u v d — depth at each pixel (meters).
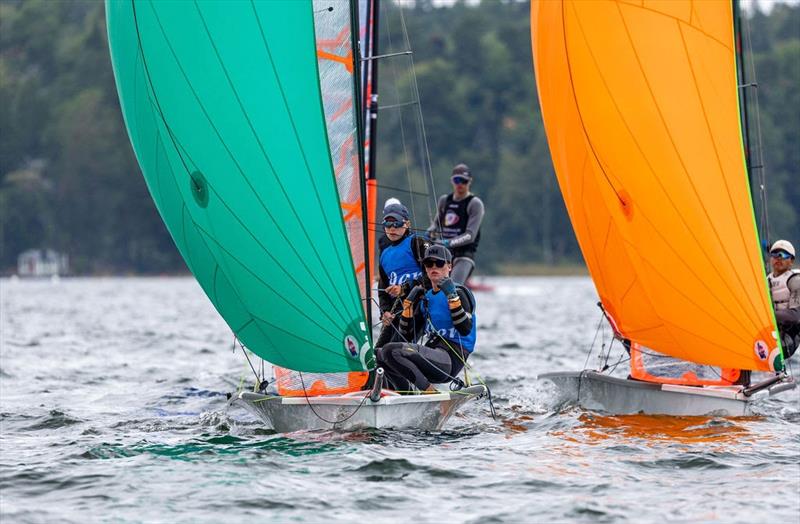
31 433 37.03
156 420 39.56
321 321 33.09
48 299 179.50
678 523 25.45
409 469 30.00
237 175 32.41
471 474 29.67
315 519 25.77
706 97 37.22
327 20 34.19
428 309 37.19
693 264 37.28
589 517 25.92
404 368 35.78
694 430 36.19
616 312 39.66
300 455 31.58
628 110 37.38
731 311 37.28
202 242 33.28
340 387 35.59
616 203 37.97
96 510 26.38
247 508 26.53
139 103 33.22
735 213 37.22
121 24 33.12
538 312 133.50
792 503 26.91
